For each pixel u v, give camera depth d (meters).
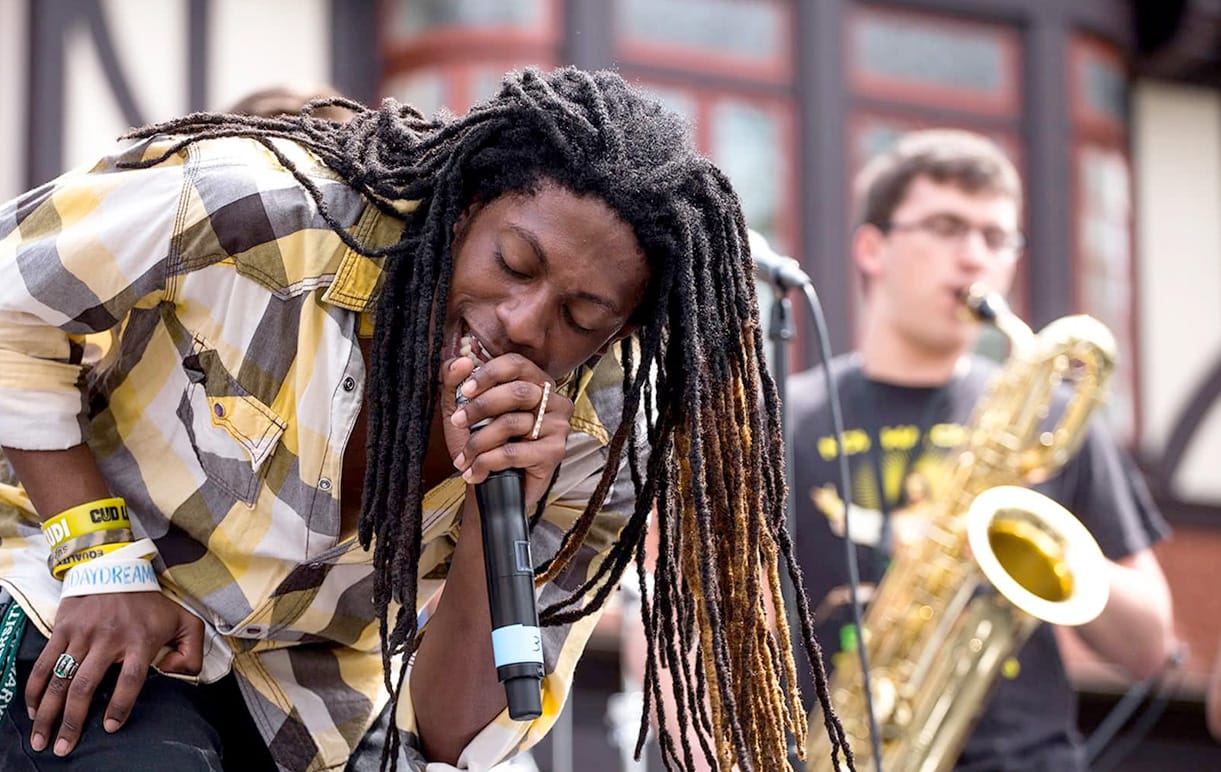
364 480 2.16
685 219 2.06
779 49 7.27
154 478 2.28
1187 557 7.36
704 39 7.14
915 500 3.86
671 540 2.27
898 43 7.43
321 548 2.23
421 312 2.07
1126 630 3.74
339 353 2.15
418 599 2.50
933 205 4.00
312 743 2.39
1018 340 3.99
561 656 2.49
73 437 2.23
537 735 2.48
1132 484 3.98
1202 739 6.67
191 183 2.13
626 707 3.79
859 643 2.91
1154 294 7.68
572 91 2.11
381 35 6.90
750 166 7.14
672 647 2.29
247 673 2.37
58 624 2.18
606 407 2.32
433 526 2.33
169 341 2.24
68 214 2.16
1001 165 4.07
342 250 2.14
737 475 2.23
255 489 2.21
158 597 2.23
